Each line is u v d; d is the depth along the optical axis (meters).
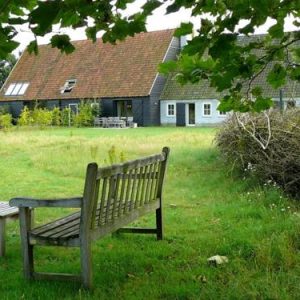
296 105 11.85
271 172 9.98
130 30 3.58
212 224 7.89
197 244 6.65
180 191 11.21
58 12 2.71
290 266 5.48
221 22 3.43
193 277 5.29
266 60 4.27
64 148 20.59
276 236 6.50
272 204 8.76
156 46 50.09
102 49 52.88
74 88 50.78
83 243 5.02
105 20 3.56
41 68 54.91
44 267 5.88
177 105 47.69
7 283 5.32
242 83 4.62
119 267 5.75
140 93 47.41
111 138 25.75
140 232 7.14
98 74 50.84
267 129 10.42
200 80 4.16
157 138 24.39
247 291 4.72
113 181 5.50
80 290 4.90
